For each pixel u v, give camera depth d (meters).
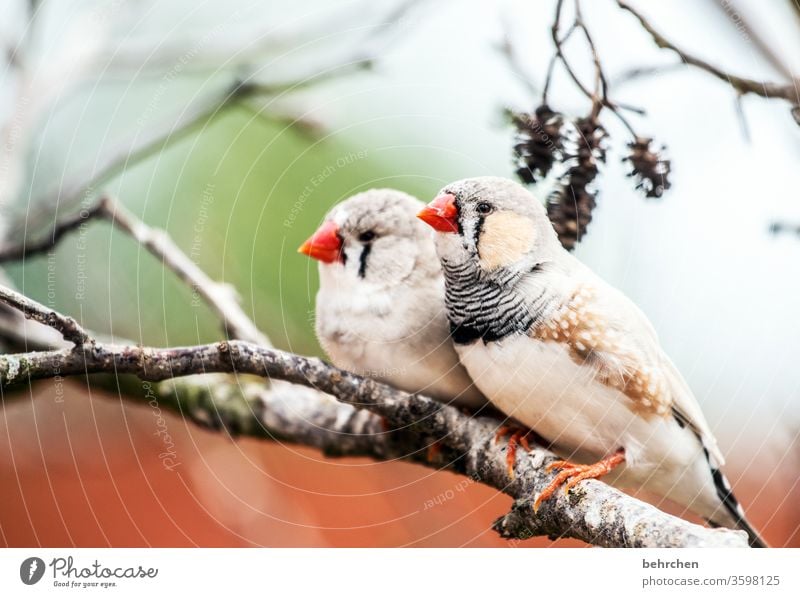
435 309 4.84
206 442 5.82
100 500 5.49
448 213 4.36
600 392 4.24
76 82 5.55
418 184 5.48
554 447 4.64
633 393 4.23
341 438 5.43
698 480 4.60
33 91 5.45
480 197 4.38
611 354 4.21
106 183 5.73
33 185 5.57
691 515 5.33
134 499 5.57
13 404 5.27
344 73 5.34
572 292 4.27
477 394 4.81
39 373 3.75
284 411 5.52
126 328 5.83
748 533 4.71
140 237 5.48
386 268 4.91
